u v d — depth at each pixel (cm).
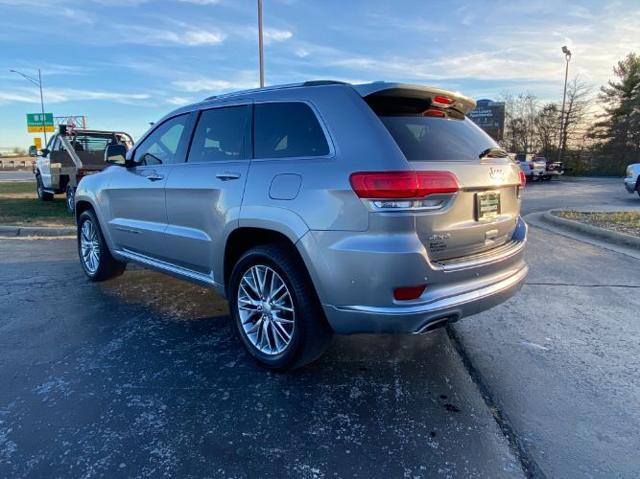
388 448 237
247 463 224
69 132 1230
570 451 236
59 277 538
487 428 254
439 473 219
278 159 301
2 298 461
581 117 4125
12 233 829
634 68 3997
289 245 298
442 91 299
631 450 236
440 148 281
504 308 445
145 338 369
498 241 314
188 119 386
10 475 212
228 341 365
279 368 308
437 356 341
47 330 381
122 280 527
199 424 254
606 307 448
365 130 265
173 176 378
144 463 223
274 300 311
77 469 218
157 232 399
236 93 349
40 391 285
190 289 496
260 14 1631
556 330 391
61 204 1262
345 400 281
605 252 696
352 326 265
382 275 248
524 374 315
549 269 591
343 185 256
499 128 4166
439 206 259
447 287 268
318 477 215
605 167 3944
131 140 1338
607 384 302
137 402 275
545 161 2925
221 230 330
